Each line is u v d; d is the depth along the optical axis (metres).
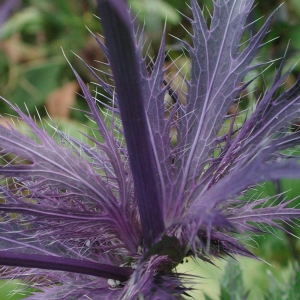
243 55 0.18
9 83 0.50
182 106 0.19
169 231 0.17
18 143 0.17
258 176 0.14
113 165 0.18
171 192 0.18
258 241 0.36
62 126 0.44
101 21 0.15
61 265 0.17
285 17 0.39
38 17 0.51
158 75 0.18
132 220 0.18
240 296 0.27
